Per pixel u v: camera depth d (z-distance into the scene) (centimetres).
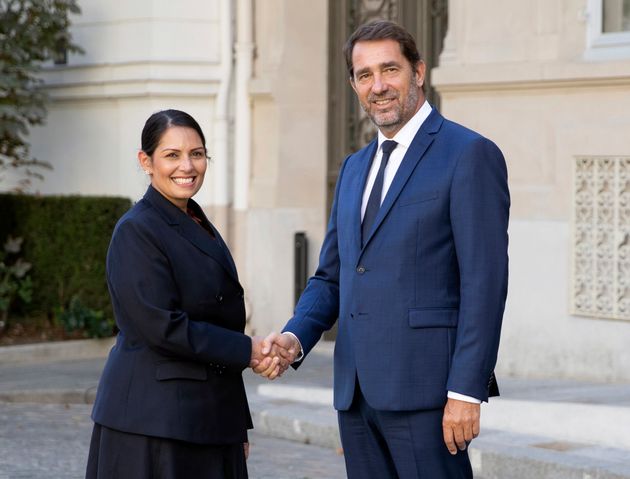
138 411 410
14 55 1120
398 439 412
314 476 682
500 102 909
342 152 1127
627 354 841
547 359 882
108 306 1152
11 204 1181
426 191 407
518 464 654
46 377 991
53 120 1246
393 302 407
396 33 412
